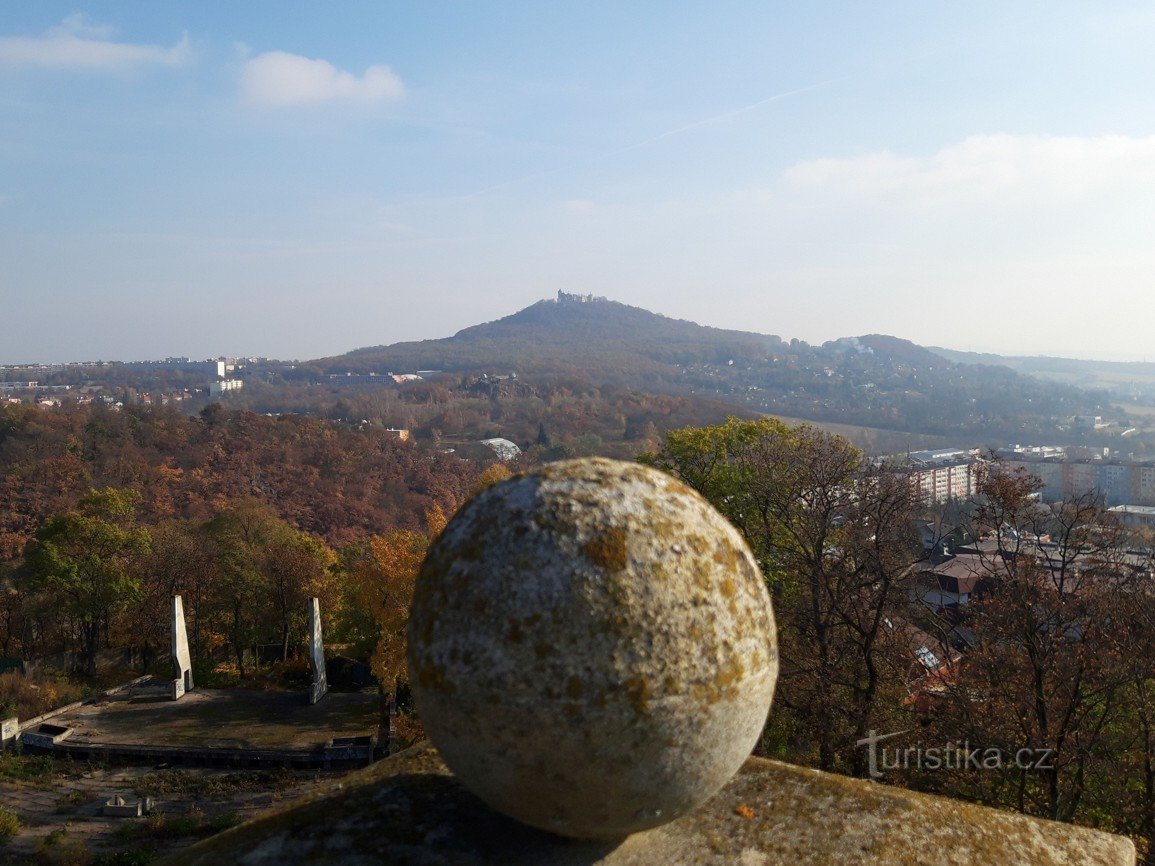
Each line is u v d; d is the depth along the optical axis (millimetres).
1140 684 17062
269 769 30844
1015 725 17328
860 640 21656
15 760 30844
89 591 40562
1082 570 19219
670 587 5375
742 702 5605
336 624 43688
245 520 52531
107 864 22234
